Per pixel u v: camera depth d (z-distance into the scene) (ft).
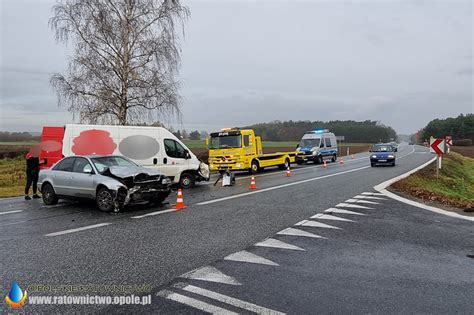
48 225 25.79
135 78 67.51
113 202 29.96
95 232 23.45
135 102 69.36
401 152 184.14
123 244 20.48
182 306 12.53
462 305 12.53
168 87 70.13
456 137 394.73
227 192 43.27
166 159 45.62
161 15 70.74
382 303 12.69
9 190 48.88
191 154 48.52
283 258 17.80
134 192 30.42
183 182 47.52
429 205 33.40
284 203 34.63
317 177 61.72
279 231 23.38
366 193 41.32
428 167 81.46
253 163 71.82
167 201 36.22
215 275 15.47
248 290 13.85
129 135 43.39
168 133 46.85
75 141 40.06
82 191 32.37
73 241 21.24
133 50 69.62
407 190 43.06
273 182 54.60
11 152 113.29
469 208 30.37
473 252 18.86
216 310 12.19
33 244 20.66
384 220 26.81
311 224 25.41
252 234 22.62
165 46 69.36
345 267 16.49
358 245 20.12
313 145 104.78
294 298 13.10
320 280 14.88
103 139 41.50
